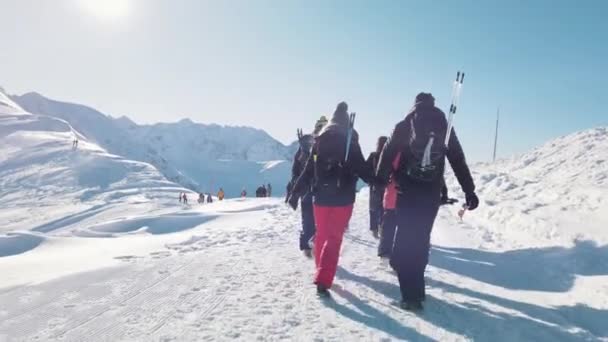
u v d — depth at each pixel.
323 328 3.36
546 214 8.23
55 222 42.06
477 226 9.68
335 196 4.26
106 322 3.43
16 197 61.25
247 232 8.33
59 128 124.81
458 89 3.85
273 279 4.70
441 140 3.74
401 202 3.89
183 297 4.07
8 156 85.31
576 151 16.77
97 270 5.00
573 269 5.30
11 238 8.15
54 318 3.50
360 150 4.32
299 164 5.89
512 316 3.76
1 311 3.62
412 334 3.30
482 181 15.29
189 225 11.16
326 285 4.12
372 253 6.44
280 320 3.50
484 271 5.48
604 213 7.49
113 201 57.31
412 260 3.85
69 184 69.62
